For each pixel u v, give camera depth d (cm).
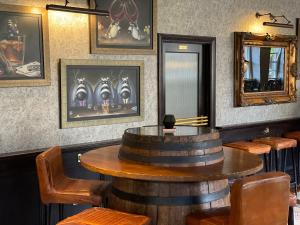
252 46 542
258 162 278
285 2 583
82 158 290
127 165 268
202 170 254
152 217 263
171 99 477
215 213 259
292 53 595
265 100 561
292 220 321
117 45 412
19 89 358
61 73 378
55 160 315
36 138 371
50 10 363
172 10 456
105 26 402
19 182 360
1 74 344
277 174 249
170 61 474
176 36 460
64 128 386
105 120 411
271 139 540
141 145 272
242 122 545
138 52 428
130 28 420
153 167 262
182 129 304
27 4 355
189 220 257
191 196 262
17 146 360
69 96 386
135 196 268
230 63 522
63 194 294
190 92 496
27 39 357
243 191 231
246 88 539
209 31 494
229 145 506
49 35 371
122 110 423
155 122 454
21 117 361
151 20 435
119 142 419
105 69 408
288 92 599
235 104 529
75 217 252
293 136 578
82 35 391
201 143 270
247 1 532
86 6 389
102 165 267
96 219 248
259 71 555
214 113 507
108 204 293
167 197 261
